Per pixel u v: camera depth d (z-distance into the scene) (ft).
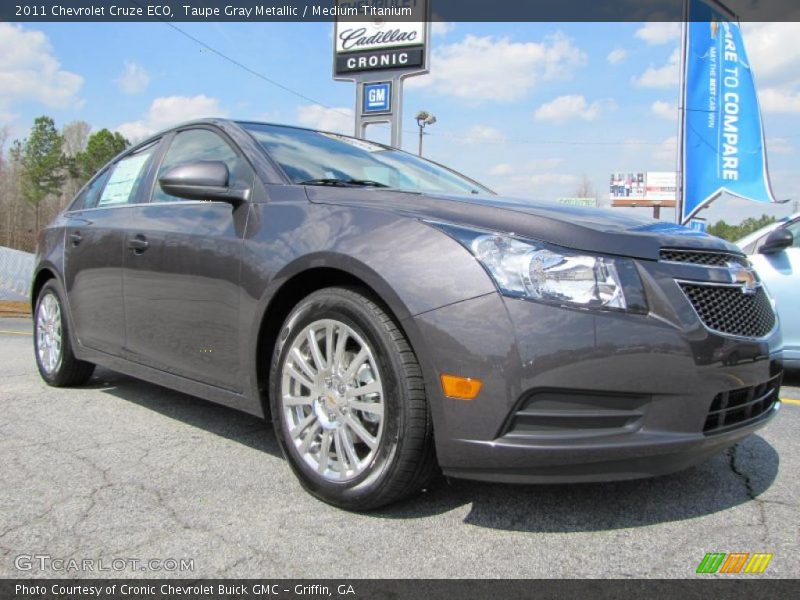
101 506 8.07
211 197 9.65
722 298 7.84
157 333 10.96
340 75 51.65
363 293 7.98
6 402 13.32
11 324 39.04
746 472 9.50
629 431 7.04
